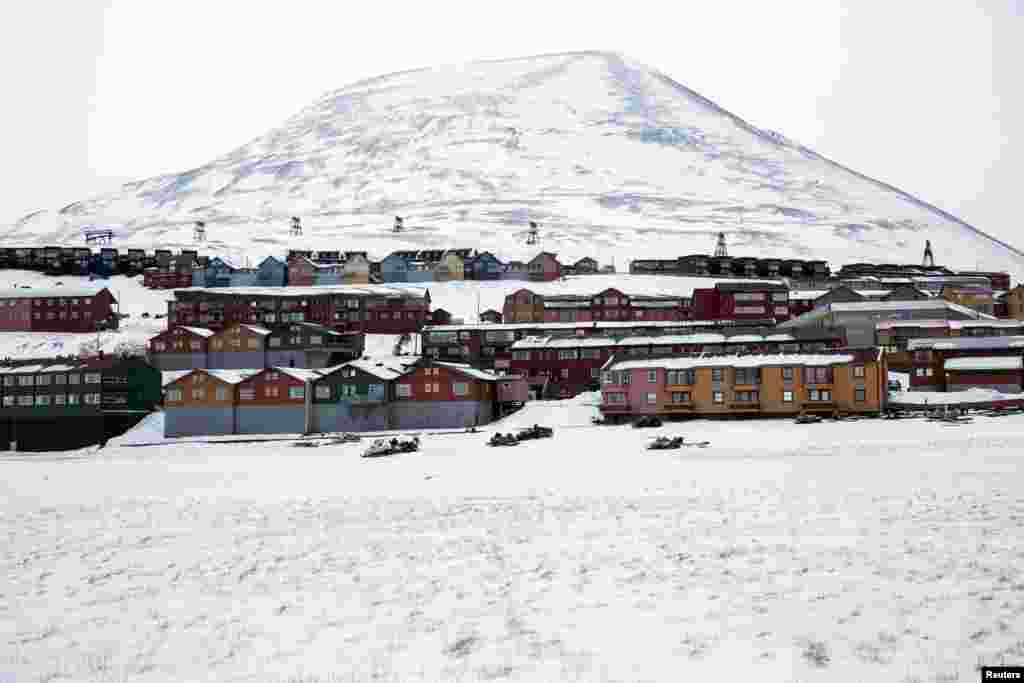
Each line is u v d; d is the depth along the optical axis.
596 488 55.84
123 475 79.94
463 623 28.16
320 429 117.12
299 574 35.81
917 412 102.62
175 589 34.72
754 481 54.62
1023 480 48.50
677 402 108.31
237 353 145.75
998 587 27.20
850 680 21.31
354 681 23.89
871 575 29.66
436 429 113.94
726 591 29.34
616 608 28.52
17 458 108.06
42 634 29.78
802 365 104.69
